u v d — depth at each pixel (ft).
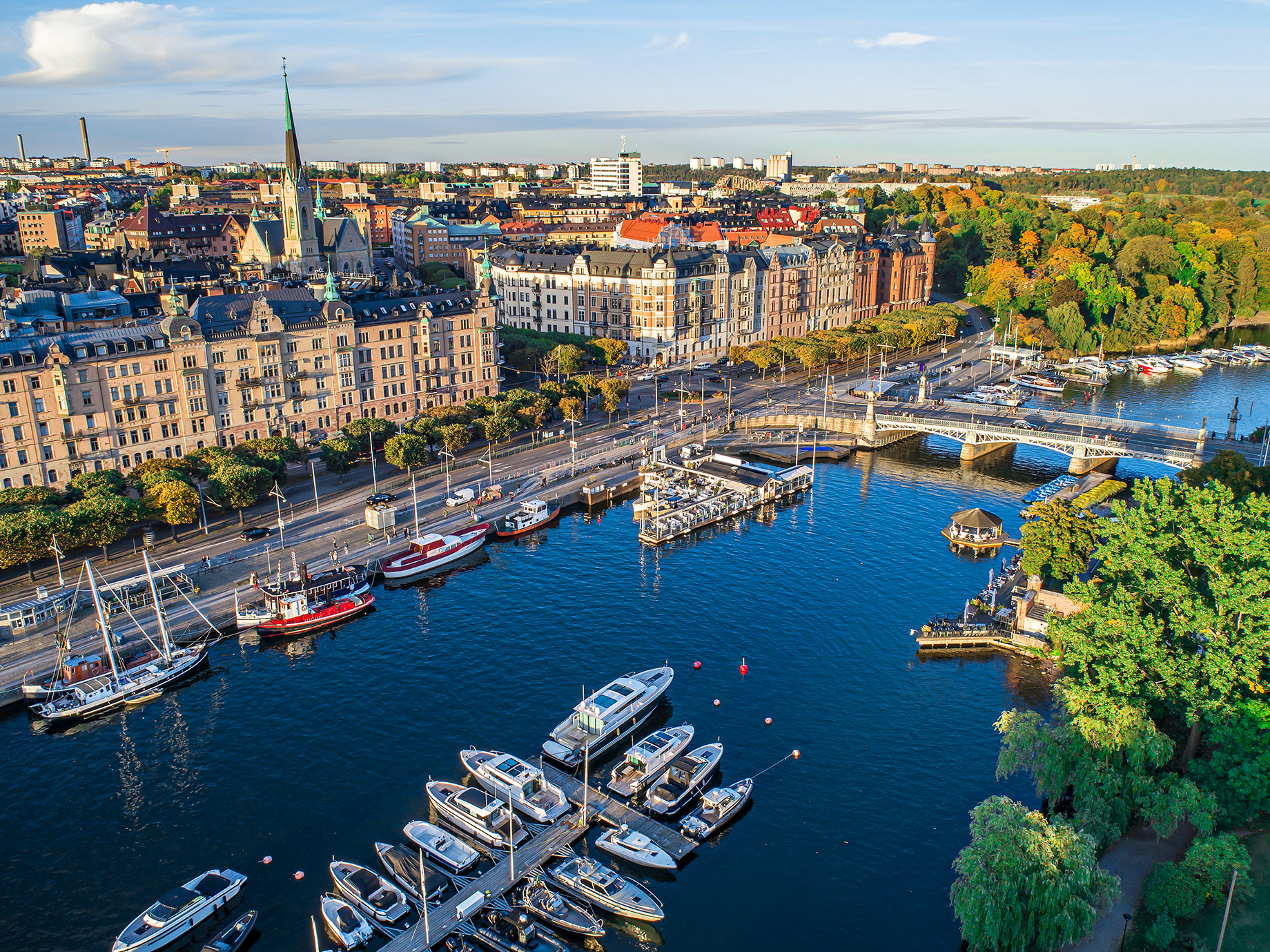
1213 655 277.44
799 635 413.18
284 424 620.90
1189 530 297.53
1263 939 234.79
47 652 387.55
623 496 592.19
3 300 614.34
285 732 342.85
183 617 416.67
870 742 337.93
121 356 535.60
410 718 351.25
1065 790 304.09
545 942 252.83
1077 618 306.55
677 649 400.88
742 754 331.57
